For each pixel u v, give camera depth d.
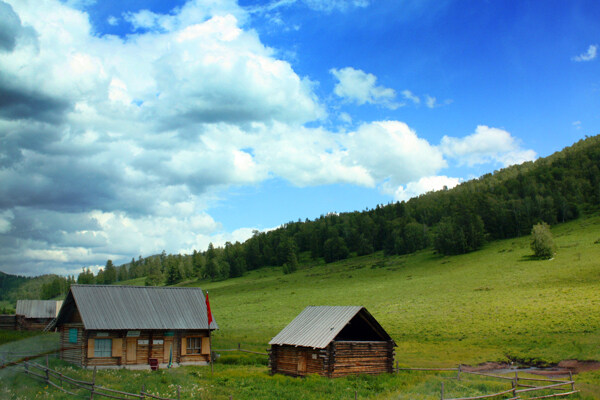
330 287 142.25
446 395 28.28
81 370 34.53
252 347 59.19
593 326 57.06
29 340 52.34
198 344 43.12
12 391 24.31
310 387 29.94
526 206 187.12
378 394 28.36
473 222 173.25
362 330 38.75
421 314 82.88
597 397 29.62
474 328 66.44
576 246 129.62
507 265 124.19
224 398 25.45
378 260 195.38
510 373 41.19
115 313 39.31
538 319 65.25
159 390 26.64
